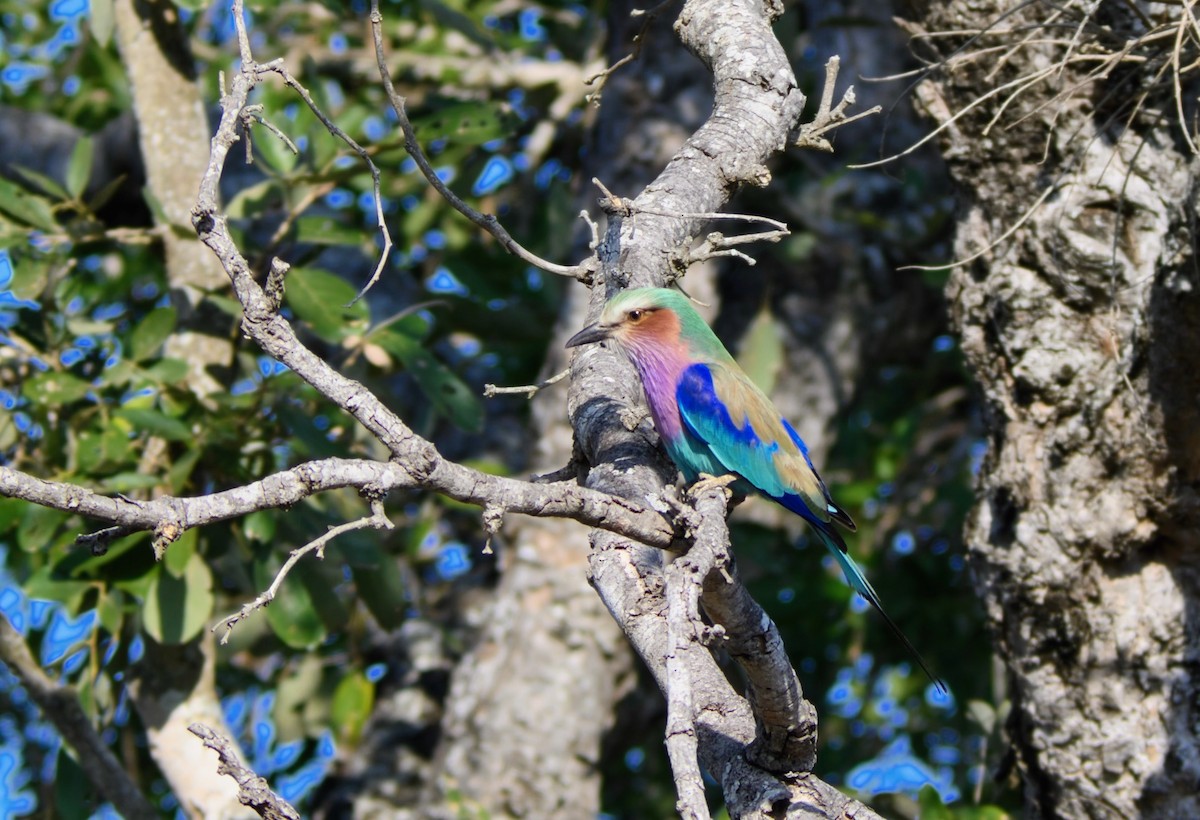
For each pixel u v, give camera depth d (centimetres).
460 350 1756
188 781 1114
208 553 1055
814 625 1559
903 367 1680
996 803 1161
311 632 1062
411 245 1552
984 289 944
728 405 834
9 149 1527
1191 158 884
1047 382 901
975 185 951
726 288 1562
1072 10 888
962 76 937
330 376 482
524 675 1377
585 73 1512
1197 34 764
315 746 1470
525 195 1588
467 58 1585
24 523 1019
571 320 1405
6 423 1079
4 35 1844
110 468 1037
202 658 1148
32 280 1076
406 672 1477
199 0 1109
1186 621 884
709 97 1464
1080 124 905
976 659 1498
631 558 633
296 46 1619
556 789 1353
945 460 1602
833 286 1532
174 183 1191
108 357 1137
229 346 1165
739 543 1434
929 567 1520
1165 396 833
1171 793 884
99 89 1716
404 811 1373
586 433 725
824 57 1627
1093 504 891
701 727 651
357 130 1227
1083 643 904
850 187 1548
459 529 1581
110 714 1139
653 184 757
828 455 1539
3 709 1510
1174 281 779
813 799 614
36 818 1238
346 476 470
